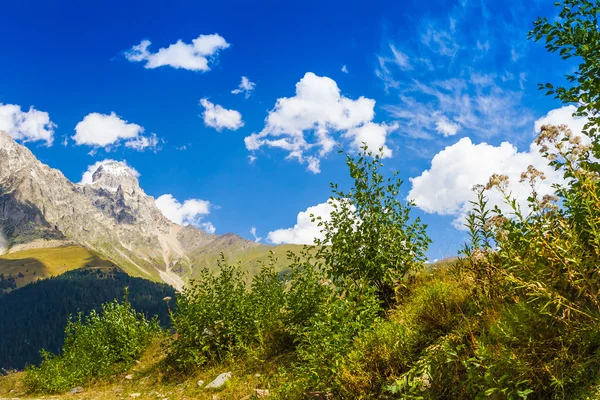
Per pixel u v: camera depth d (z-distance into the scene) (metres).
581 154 4.52
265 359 11.45
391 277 9.34
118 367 17.91
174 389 12.33
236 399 9.39
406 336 6.00
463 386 4.40
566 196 4.39
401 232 9.61
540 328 3.92
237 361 12.37
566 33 5.07
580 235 4.14
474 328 4.83
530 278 3.98
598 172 4.39
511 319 4.27
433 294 6.34
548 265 3.94
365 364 6.05
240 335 13.16
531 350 3.79
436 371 4.75
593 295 3.44
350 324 7.07
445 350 4.58
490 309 4.91
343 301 7.57
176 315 14.89
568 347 3.52
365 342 6.43
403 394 4.64
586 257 3.62
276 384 8.84
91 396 14.03
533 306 4.02
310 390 7.30
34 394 17.86
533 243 3.94
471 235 5.09
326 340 6.86
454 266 6.19
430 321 5.93
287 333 12.00
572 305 3.60
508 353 3.82
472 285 5.55
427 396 4.65
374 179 10.19
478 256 4.98
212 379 11.82
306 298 11.27
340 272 9.81
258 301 14.14
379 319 7.31
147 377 15.05
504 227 4.74
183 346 14.11
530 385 3.71
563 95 5.01
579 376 3.42
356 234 9.85
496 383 3.86
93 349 18.84
